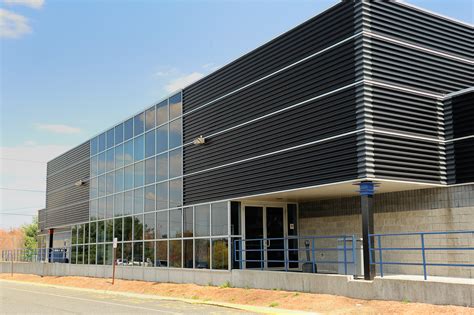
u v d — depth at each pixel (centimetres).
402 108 1784
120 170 3475
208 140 2527
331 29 1869
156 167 3002
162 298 2333
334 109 1823
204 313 1689
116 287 2984
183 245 2669
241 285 2220
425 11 1908
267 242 2422
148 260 3009
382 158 1712
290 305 1762
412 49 1848
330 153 1822
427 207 1908
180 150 2759
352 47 1775
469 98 1806
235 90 2356
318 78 1908
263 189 2134
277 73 2109
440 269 1850
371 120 1709
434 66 1891
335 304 1664
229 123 2381
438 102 1877
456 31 1973
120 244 3378
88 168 4006
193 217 2600
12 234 11275
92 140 3969
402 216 1995
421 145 1805
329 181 1812
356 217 2219
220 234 2386
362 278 1761
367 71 1727
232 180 2333
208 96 2556
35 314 1728
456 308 1380
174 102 2856
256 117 2208
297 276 1936
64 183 4494
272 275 2055
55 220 4628
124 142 3441
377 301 1599
